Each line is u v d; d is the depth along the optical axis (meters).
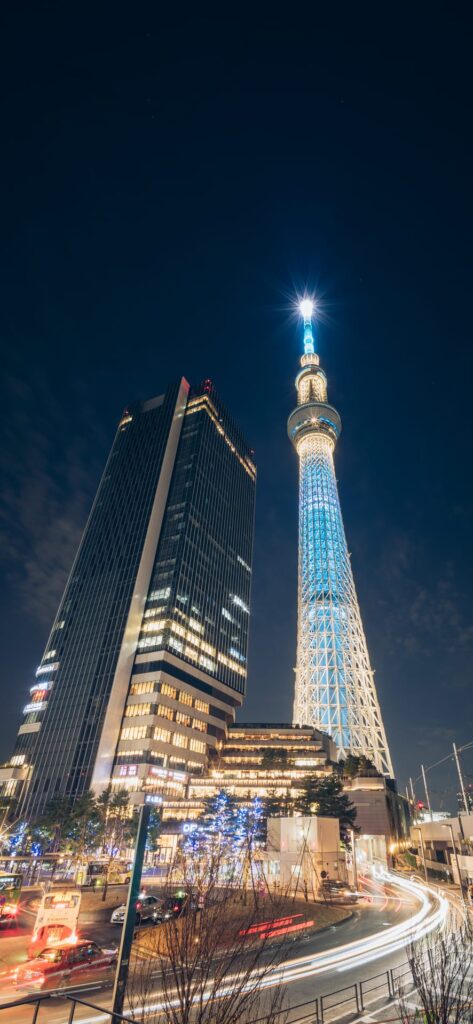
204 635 152.50
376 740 146.88
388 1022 17.50
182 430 187.75
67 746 127.19
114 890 60.09
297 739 141.38
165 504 166.12
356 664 159.50
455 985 15.86
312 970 24.83
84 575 162.88
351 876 61.03
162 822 105.00
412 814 138.38
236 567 182.50
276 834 56.75
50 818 92.94
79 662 141.75
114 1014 8.63
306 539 191.00
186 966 9.99
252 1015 17.64
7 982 23.34
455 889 65.62
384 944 30.27
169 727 128.38
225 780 123.62
